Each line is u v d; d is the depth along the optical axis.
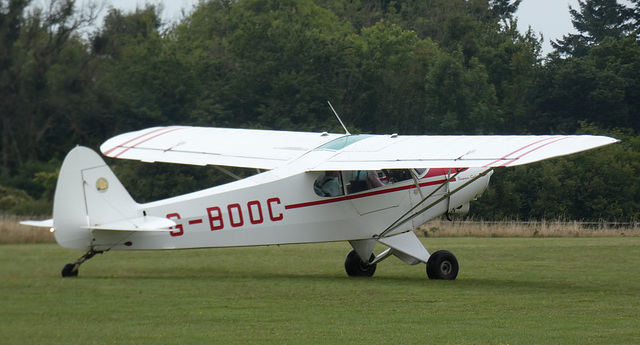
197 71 112.25
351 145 34.78
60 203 30.48
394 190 35.97
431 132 116.62
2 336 21.05
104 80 97.75
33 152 92.38
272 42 115.69
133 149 38.50
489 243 57.44
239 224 32.94
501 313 25.58
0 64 90.31
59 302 25.80
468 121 117.19
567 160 99.94
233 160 36.38
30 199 81.88
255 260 43.22
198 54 118.44
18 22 91.56
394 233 36.16
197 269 37.88
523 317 24.88
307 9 153.38
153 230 30.55
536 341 21.42
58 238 30.44
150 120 102.38
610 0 173.88
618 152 102.31
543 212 96.56
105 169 31.17
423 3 179.75
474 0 176.25
